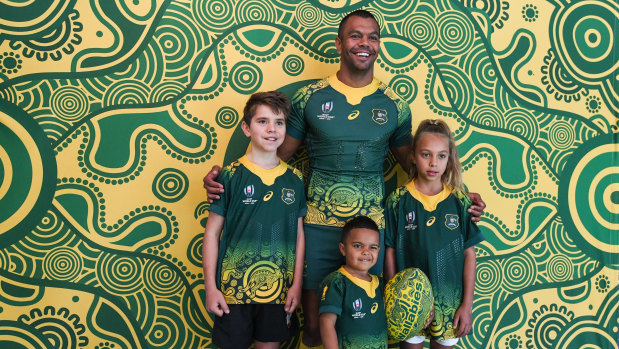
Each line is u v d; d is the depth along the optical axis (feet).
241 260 5.24
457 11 6.98
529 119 7.18
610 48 7.48
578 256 7.25
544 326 7.07
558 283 7.16
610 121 7.47
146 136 6.18
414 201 5.77
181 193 6.24
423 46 6.87
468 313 5.62
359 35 5.74
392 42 6.77
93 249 6.03
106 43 6.12
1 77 5.91
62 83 6.02
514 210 7.07
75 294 5.98
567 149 7.30
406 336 5.24
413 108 6.83
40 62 5.99
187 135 6.28
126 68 6.16
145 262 6.13
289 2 6.54
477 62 7.03
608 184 7.40
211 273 5.25
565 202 7.25
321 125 5.70
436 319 5.56
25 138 5.94
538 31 7.25
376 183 5.83
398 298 5.16
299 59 6.56
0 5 5.92
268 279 5.24
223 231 5.37
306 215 5.72
